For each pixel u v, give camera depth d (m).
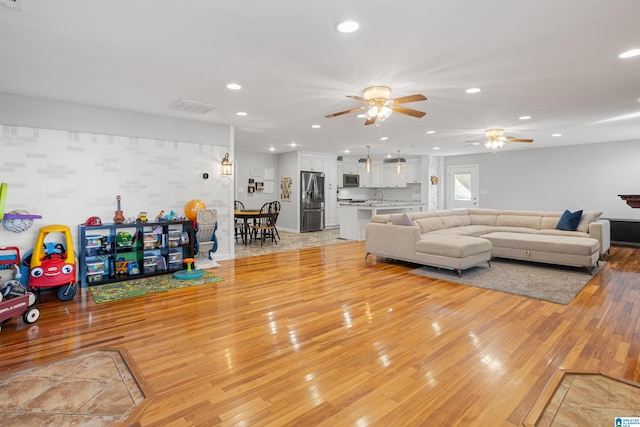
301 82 3.38
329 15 2.13
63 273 3.55
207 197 5.34
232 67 3.00
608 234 5.73
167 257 4.71
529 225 6.34
